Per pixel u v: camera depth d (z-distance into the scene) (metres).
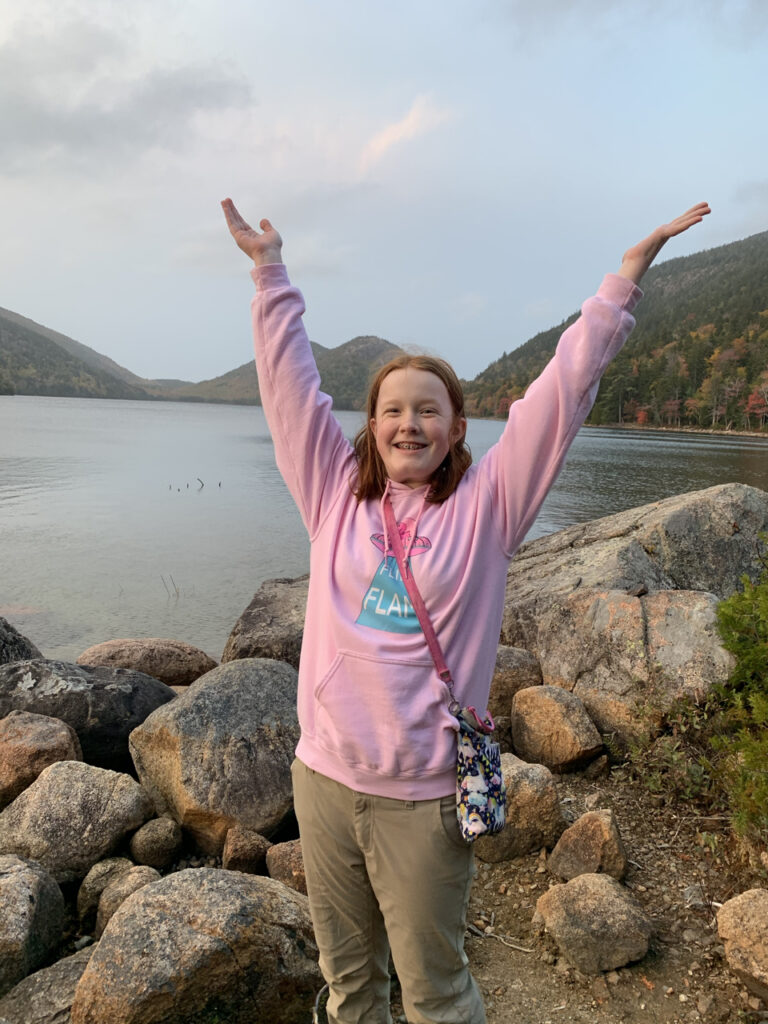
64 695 4.16
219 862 3.32
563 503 22.78
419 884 1.57
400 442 1.67
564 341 1.69
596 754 3.75
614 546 5.50
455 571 1.61
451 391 1.74
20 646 5.78
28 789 3.35
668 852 3.08
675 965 2.50
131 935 2.27
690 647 3.87
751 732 3.38
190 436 61.78
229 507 20.42
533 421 1.64
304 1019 2.32
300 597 6.04
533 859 3.11
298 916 2.43
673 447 63.78
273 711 3.59
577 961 2.50
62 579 11.59
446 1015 1.64
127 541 14.98
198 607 10.20
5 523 16.91
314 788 1.69
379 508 1.75
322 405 1.89
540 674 4.35
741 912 2.41
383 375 1.74
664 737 3.62
